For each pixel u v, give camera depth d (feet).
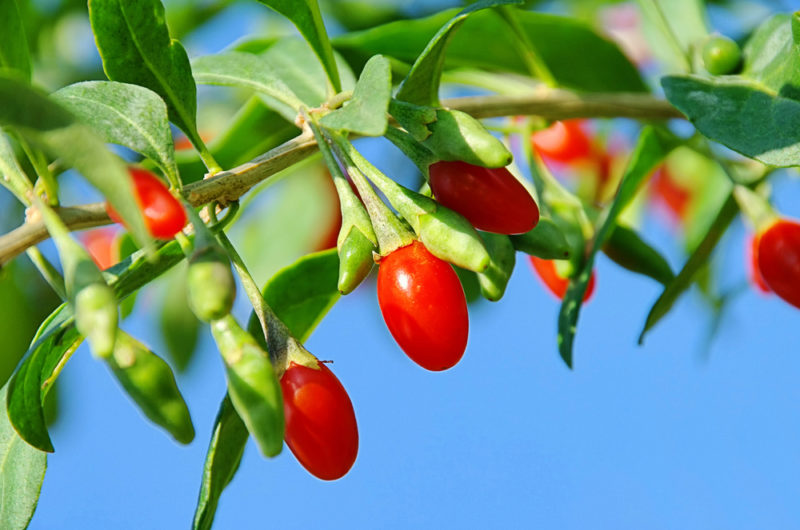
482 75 1.50
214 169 1.28
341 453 1.21
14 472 1.26
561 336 1.37
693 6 1.48
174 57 1.27
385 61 1.18
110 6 1.25
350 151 1.24
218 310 1.14
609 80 1.49
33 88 1.10
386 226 1.23
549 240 1.31
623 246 1.42
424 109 1.22
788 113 1.30
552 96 1.44
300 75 1.43
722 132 1.30
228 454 1.28
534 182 1.42
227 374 1.15
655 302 1.40
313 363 1.21
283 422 1.15
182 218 1.17
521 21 1.47
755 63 1.36
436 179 1.23
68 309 1.24
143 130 1.23
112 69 1.26
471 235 1.21
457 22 1.26
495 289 1.30
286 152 1.26
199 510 1.24
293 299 1.35
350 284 1.22
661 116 1.46
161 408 1.17
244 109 1.47
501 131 1.45
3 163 1.22
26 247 1.20
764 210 1.39
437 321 1.21
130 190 1.11
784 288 1.37
